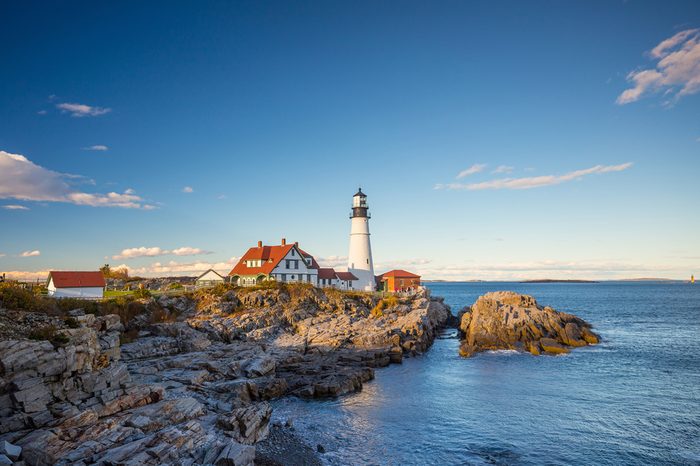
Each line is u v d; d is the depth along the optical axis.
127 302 48.47
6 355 20.38
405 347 53.44
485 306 64.62
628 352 53.47
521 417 30.97
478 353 53.81
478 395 36.00
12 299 27.31
